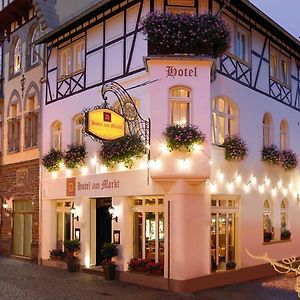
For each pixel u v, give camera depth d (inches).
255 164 640.4
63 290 529.0
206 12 550.3
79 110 666.8
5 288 539.8
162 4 569.0
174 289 525.7
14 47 850.8
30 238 767.1
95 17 644.1
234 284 575.8
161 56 533.6
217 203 584.7
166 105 536.7
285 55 741.3
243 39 642.2
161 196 560.1
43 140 738.8
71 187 674.8
